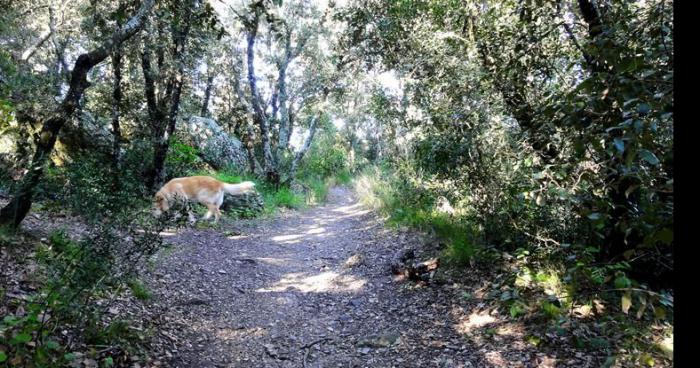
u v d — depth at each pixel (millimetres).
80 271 3455
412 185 9820
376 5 9594
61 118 5121
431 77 7316
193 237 8609
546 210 5219
